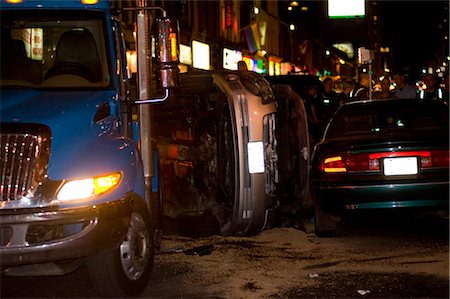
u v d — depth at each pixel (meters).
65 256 6.08
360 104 10.58
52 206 6.06
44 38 7.54
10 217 5.97
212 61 34.69
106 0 7.53
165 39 7.16
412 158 8.92
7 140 6.12
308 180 10.37
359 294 6.81
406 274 7.52
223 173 9.00
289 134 10.52
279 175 10.24
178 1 29.53
